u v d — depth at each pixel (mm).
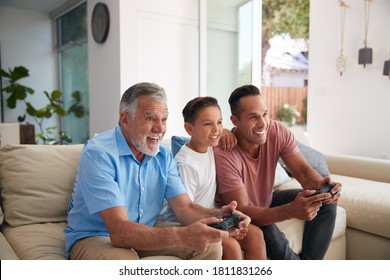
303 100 7449
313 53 4156
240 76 4004
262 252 1256
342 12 3838
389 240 1749
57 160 1517
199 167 1367
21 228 1390
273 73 8562
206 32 4016
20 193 1432
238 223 1070
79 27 5270
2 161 1479
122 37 3551
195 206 1248
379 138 3619
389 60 3436
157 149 1198
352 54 3785
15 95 5266
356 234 1879
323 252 1555
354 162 2439
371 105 3662
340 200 1917
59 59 6062
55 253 1234
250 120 1386
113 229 1020
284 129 1551
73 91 5684
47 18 5969
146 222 1265
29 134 3604
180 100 4000
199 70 4020
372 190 1939
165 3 3789
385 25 3490
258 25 3887
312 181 1469
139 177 1217
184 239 982
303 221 1599
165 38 3832
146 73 3730
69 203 1450
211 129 1356
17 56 5750
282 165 2283
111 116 3797
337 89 3953
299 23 7613
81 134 5516
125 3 3545
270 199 1550
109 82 3783
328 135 4078
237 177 1399
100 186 1056
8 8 5621
